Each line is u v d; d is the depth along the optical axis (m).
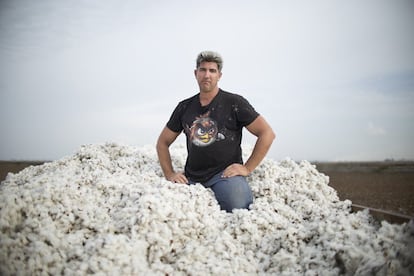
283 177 3.43
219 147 3.09
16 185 3.31
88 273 1.88
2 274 1.84
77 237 2.15
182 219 2.36
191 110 3.24
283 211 2.78
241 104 3.12
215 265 2.05
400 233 2.01
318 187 3.43
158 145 3.43
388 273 1.70
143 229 2.20
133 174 3.47
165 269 2.02
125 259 1.95
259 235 2.42
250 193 3.07
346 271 1.90
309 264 2.02
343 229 2.18
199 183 2.99
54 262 1.96
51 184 2.51
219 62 3.08
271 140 3.13
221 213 2.73
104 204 2.59
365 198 6.68
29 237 2.06
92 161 3.53
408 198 6.50
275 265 2.13
